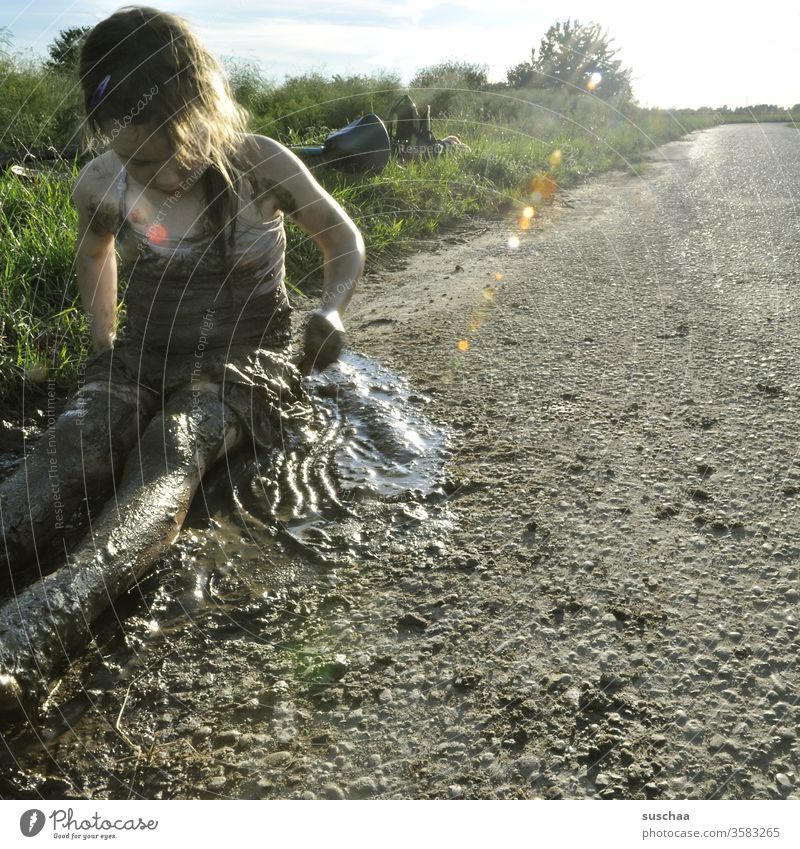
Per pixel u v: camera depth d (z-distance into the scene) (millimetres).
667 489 2670
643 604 2086
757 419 3182
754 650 1905
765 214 7992
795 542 2344
